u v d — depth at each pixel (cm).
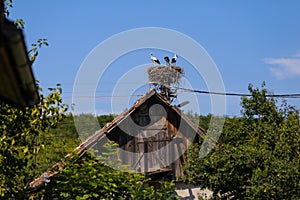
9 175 1575
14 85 505
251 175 2292
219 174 2319
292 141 2303
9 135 1587
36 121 1606
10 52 434
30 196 1781
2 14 732
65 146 2203
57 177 2034
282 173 2111
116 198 2097
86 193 2019
